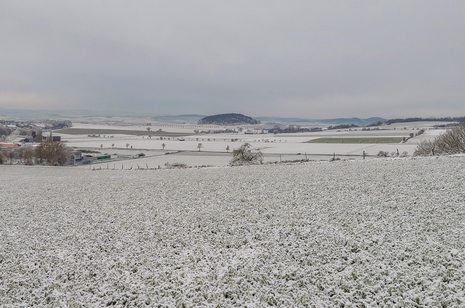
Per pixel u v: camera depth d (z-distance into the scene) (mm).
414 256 11336
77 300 10117
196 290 10422
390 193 19781
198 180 30672
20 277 11805
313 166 35438
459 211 15445
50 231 16891
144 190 27219
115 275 11594
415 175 23969
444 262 10727
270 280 10578
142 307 9609
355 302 9203
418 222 14625
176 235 15320
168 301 9781
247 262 12008
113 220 18453
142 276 11398
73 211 20969
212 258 12578
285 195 21688
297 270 11125
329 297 9461
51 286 11070
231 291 10117
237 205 20109
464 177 21828
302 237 14062
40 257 13508
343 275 10523
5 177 42594
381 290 9570
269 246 13336
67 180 37125
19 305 10039
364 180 24062
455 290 9250
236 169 38500
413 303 8828
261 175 31125
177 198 23219
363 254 11828
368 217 15875
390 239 12945
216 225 16484
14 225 18234
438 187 19984
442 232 13164
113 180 35219
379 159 37031
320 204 18875
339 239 13352
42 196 26578
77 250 14062
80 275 11773
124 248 14094
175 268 11922
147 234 15719
